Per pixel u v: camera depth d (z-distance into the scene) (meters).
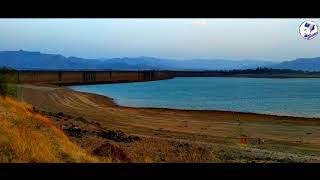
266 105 79.12
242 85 184.62
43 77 181.00
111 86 171.00
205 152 22.23
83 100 78.75
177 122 48.69
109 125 42.28
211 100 93.94
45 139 15.27
